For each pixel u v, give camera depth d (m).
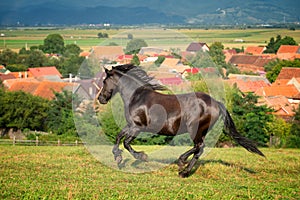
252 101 33.50
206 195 9.25
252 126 32.22
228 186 10.25
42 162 12.83
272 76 77.81
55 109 33.56
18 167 11.99
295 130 32.59
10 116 38.12
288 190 10.13
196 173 11.59
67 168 11.90
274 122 32.91
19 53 92.75
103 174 11.16
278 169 12.98
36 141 26.88
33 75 70.94
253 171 12.45
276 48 113.94
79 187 9.66
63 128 30.89
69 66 64.75
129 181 10.45
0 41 138.50
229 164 13.33
